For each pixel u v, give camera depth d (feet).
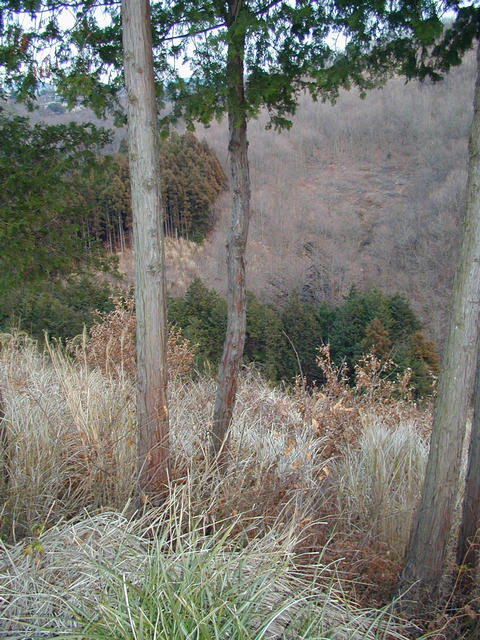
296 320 51.62
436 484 8.00
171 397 13.58
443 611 7.77
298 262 91.25
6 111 11.85
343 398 17.20
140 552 7.76
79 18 9.97
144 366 9.39
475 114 7.64
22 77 10.52
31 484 9.45
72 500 9.89
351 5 9.14
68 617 6.39
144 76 8.77
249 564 7.61
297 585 7.60
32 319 34.30
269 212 105.09
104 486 9.87
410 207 99.09
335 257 91.56
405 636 7.55
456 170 99.91
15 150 11.71
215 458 10.29
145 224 9.04
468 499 8.51
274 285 86.02
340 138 131.03
